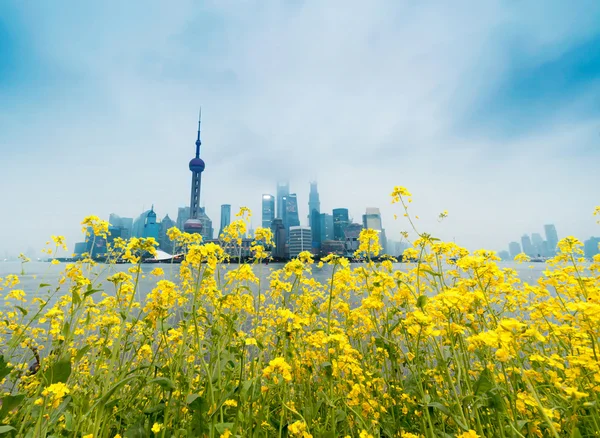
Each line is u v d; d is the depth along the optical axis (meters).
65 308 4.48
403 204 3.64
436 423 2.78
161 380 2.23
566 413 2.12
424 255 3.72
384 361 3.37
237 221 4.46
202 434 2.18
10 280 4.99
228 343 2.85
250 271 3.30
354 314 3.55
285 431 2.70
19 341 3.40
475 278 2.81
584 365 2.03
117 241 4.59
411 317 2.51
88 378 3.44
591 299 2.38
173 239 4.34
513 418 2.08
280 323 3.23
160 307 2.99
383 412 2.83
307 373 2.94
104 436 2.33
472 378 3.29
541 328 3.14
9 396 1.81
